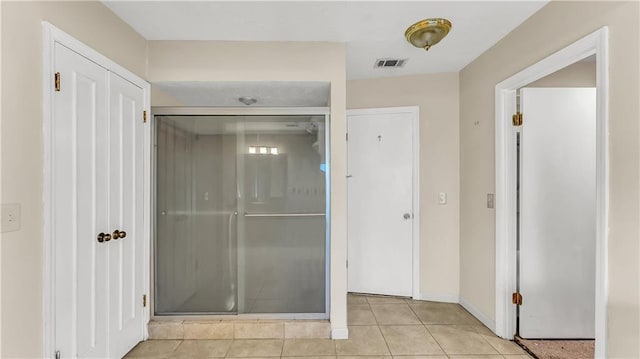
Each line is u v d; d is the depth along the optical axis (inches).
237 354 82.4
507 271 89.9
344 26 82.8
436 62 108.7
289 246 97.2
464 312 109.3
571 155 87.0
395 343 87.9
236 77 92.0
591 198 87.0
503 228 89.9
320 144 97.3
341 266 92.1
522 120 87.7
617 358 55.4
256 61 92.1
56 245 59.3
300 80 92.4
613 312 56.1
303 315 95.5
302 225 97.3
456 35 87.8
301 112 96.3
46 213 56.5
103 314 73.2
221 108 96.1
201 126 96.9
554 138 87.0
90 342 69.0
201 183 97.1
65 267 61.7
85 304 67.4
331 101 92.5
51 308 57.7
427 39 82.1
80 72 65.4
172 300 97.0
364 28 83.9
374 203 126.2
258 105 124.0
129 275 83.6
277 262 97.2
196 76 91.7
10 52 50.6
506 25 82.0
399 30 85.0
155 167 96.3
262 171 97.2
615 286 55.7
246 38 90.0
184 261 97.1
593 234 87.1
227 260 97.0
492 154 94.8
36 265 55.0
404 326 98.5
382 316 106.0
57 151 59.4
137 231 87.3
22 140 52.5
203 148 96.8
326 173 96.6
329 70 92.5
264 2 71.2
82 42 65.8
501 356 81.0
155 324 91.3
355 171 127.7
